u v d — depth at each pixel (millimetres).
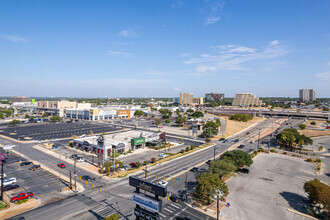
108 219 41625
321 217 51875
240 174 81875
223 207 56031
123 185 68250
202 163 94062
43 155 102875
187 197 60969
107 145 103312
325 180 77312
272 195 64125
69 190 63875
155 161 95625
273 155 111875
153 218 40969
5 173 77750
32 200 57250
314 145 138500
